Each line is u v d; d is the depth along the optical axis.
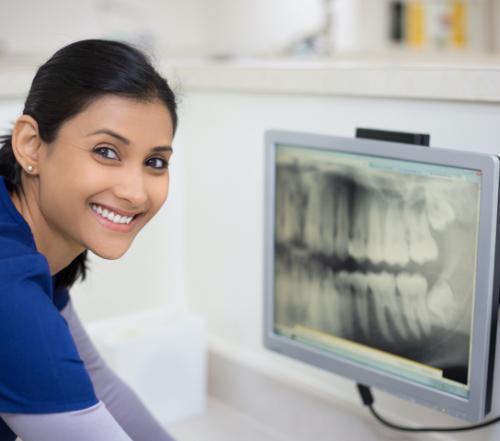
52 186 0.94
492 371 1.15
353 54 3.02
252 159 1.72
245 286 1.79
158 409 1.72
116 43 0.95
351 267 1.26
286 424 1.71
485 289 1.08
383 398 1.51
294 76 1.54
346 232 1.25
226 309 1.86
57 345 0.89
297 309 1.35
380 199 1.20
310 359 1.34
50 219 0.97
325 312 1.31
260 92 1.66
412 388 1.20
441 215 1.13
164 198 0.98
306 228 1.31
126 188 0.93
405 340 1.21
